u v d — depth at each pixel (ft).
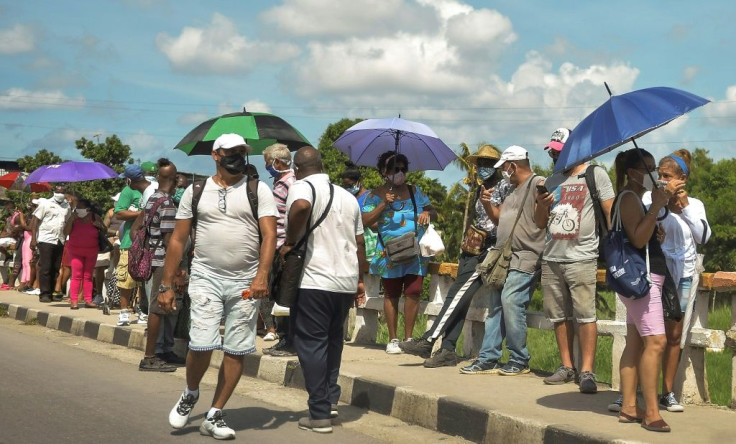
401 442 20.34
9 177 69.87
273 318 32.81
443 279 30.99
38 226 51.62
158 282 29.68
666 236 20.86
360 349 31.48
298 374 26.81
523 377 25.40
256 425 21.62
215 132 33.17
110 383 26.89
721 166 218.59
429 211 30.07
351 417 22.99
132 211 38.24
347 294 21.07
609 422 19.20
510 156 25.20
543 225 23.77
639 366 19.57
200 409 23.34
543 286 23.98
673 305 19.13
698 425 19.15
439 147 31.09
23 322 45.19
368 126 29.73
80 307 46.50
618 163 19.83
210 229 20.12
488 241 27.17
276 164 29.27
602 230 21.24
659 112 18.25
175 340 32.27
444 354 27.35
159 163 31.19
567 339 24.29
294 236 20.67
